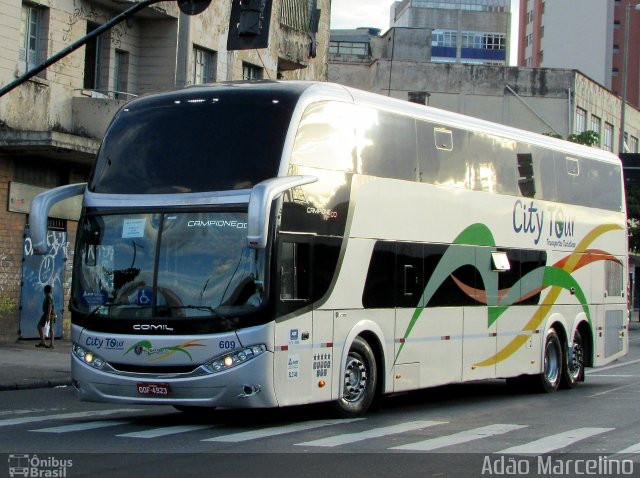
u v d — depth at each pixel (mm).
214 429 13992
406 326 16125
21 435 13039
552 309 20703
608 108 67188
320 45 42312
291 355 13688
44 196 14203
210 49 32531
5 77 25438
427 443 12742
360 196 15156
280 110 14016
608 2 102938
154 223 13867
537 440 13133
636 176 45000
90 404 17562
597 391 21281
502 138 19188
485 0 118375
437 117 17281
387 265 15703
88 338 13898
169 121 14398
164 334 13461
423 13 116625
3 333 26625
